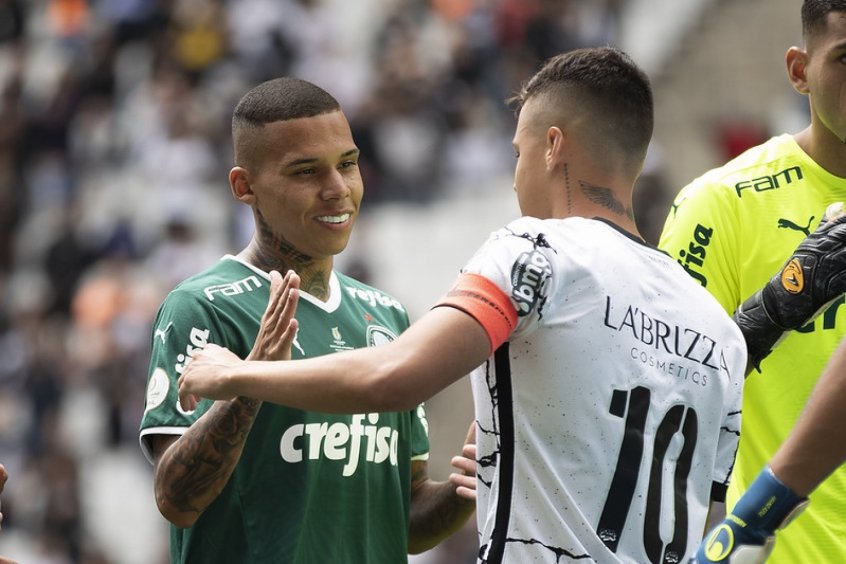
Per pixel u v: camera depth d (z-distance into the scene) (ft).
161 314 44.34
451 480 46.55
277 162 44.24
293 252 45.11
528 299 36.96
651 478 38.17
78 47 223.30
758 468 48.01
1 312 191.72
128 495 167.94
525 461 37.65
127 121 203.31
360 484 44.80
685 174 179.93
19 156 206.69
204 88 197.67
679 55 188.75
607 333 37.83
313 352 44.83
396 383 35.37
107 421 171.53
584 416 37.55
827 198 47.80
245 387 36.58
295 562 43.11
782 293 42.55
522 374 37.70
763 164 48.62
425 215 180.96
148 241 188.34
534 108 40.50
